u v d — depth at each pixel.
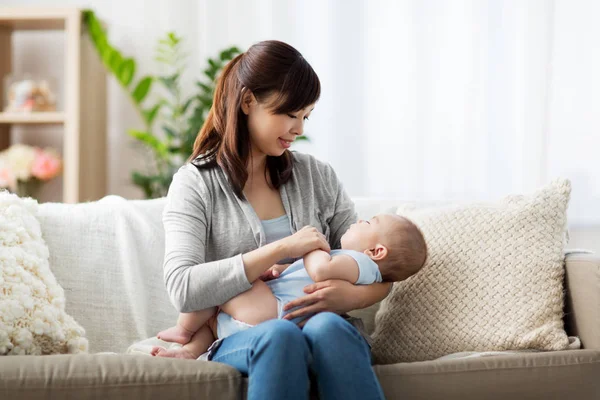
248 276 1.53
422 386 1.45
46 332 1.66
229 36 3.49
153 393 1.36
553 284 1.70
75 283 1.95
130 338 1.95
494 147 3.30
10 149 3.47
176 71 3.60
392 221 1.69
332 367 1.33
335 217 1.86
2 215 1.83
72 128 3.31
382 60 3.38
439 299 1.77
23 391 1.33
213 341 1.64
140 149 3.69
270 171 1.78
